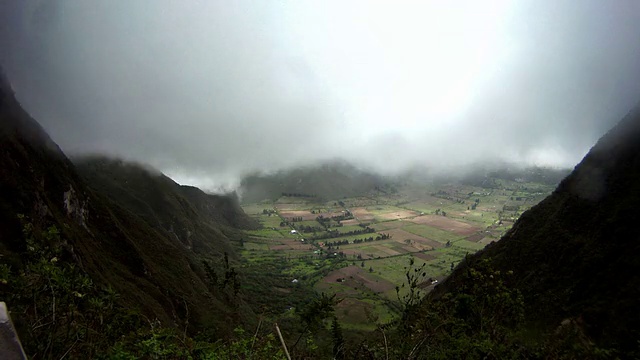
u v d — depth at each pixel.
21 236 39.00
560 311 33.66
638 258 34.56
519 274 48.28
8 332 4.97
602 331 29.44
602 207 46.09
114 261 60.72
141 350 8.98
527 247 51.72
